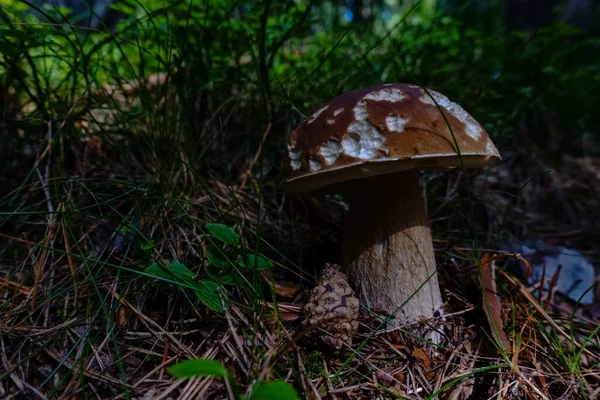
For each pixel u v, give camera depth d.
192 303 0.21
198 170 0.31
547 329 0.24
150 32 0.32
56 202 0.25
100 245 0.25
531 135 0.47
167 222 0.25
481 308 0.23
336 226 0.31
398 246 0.22
